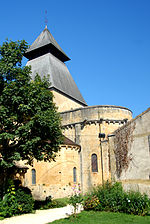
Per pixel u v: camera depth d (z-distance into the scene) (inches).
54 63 1662.2
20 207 577.3
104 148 1127.0
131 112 1294.3
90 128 1194.0
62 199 885.2
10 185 597.3
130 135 695.1
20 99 583.2
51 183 956.0
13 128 601.6
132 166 667.4
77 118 1236.5
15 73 629.0
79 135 1195.3
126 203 542.0
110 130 1176.8
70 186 1002.7
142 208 512.7
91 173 1121.4
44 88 674.8
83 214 542.9
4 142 613.9
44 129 606.2
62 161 1010.1
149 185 580.1
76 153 1120.2
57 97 1461.6
